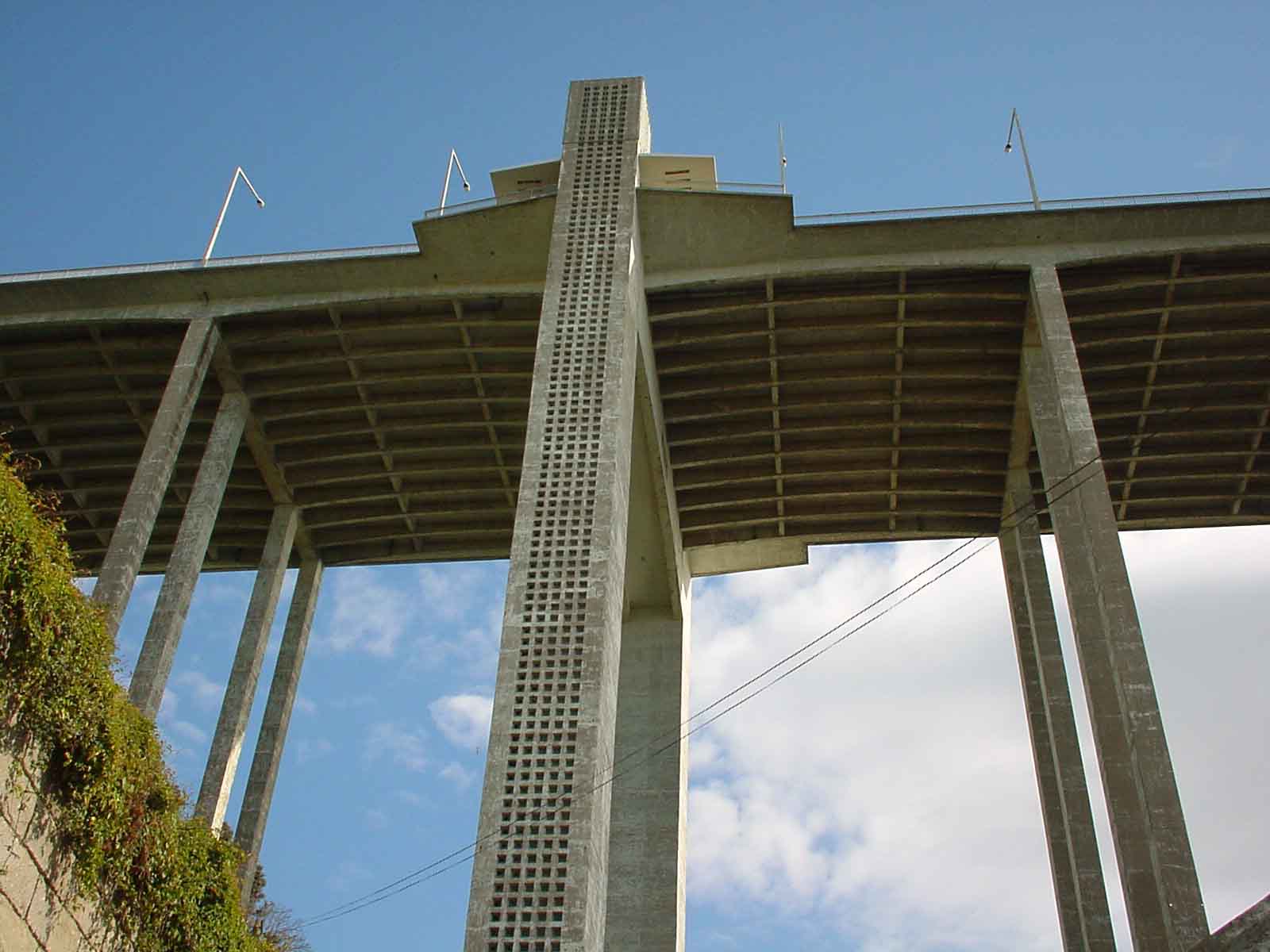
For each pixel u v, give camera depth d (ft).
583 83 105.81
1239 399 106.52
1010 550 110.73
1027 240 95.50
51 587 41.57
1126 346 102.22
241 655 107.55
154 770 46.50
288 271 100.53
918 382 106.32
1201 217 93.15
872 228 95.35
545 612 73.31
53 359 107.34
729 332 102.27
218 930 48.44
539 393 84.53
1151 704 75.77
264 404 110.11
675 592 114.01
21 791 40.01
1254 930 44.91
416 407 111.14
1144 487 114.93
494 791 66.39
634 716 107.96
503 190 104.01
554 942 61.16
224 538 124.26
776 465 113.39
